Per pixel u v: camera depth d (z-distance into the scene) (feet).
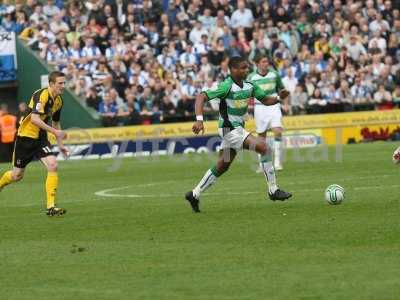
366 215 104.58
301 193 131.34
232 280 74.90
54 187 118.93
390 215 103.81
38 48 253.65
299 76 262.67
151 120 246.06
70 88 248.11
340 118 254.47
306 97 259.39
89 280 77.00
